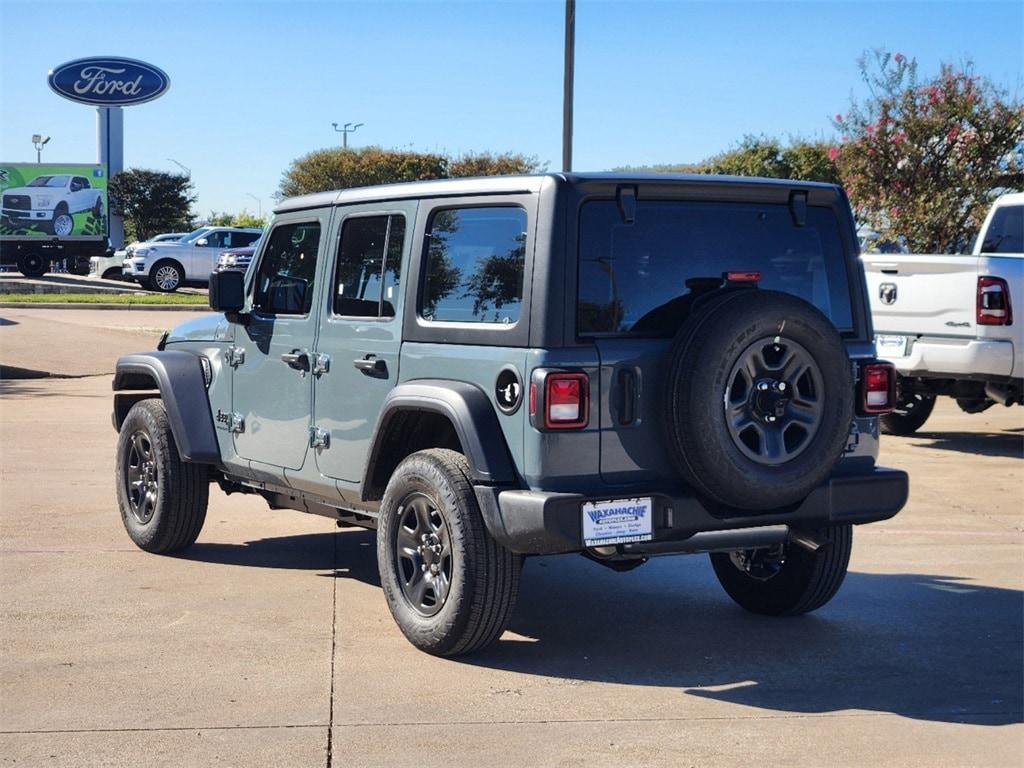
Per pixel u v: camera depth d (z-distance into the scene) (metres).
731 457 5.06
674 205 5.40
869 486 5.64
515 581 5.38
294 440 6.57
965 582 7.07
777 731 4.74
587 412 5.11
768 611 6.41
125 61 67.00
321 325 6.34
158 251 38.78
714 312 5.05
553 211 5.15
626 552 5.17
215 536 8.17
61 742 4.57
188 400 7.25
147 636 5.89
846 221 5.80
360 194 6.20
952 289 10.99
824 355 5.19
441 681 5.29
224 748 4.52
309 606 6.45
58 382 17.08
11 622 6.10
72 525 8.30
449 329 5.53
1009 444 12.23
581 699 5.09
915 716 4.91
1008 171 18.67
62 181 44.38
